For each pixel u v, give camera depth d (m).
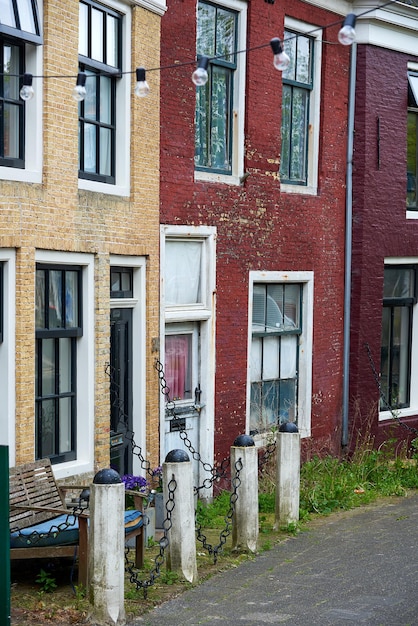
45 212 9.66
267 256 13.60
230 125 13.13
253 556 9.77
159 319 11.73
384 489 13.73
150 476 11.54
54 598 8.09
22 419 9.37
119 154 11.15
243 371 13.27
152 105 11.46
